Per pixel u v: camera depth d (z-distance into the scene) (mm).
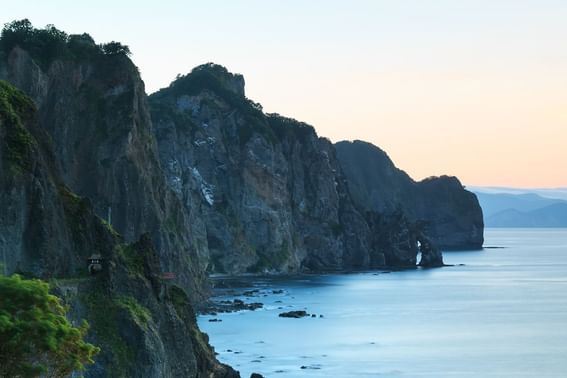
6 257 126500
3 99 137875
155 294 139375
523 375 183625
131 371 124562
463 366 192250
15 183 129875
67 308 86438
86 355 81312
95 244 140000
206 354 150125
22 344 75938
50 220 133000
